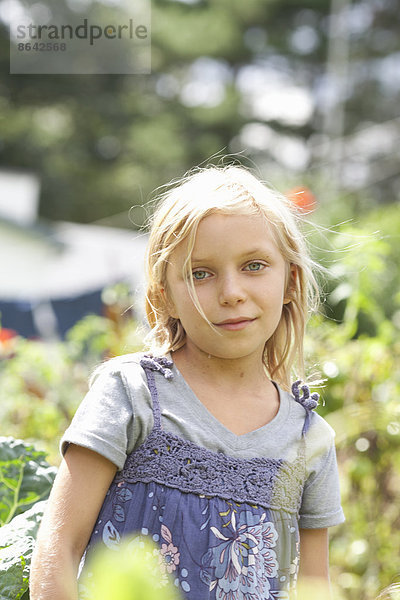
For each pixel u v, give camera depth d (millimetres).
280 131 24141
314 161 23344
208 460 1530
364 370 2975
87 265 9883
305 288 1762
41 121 23859
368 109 24859
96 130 23859
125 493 1499
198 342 1587
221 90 23578
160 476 1504
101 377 1604
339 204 9422
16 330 9078
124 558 572
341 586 2574
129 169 23141
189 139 23609
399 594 1493
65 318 9156
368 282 3338
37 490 2012
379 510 2730
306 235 2078
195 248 1560
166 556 1459
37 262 9914
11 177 15242
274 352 1821
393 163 22219
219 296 1550
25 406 3734
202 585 1453
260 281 1580
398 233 6793
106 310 4527
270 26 24438
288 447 1624
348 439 2742
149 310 1756
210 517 1486
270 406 1668
